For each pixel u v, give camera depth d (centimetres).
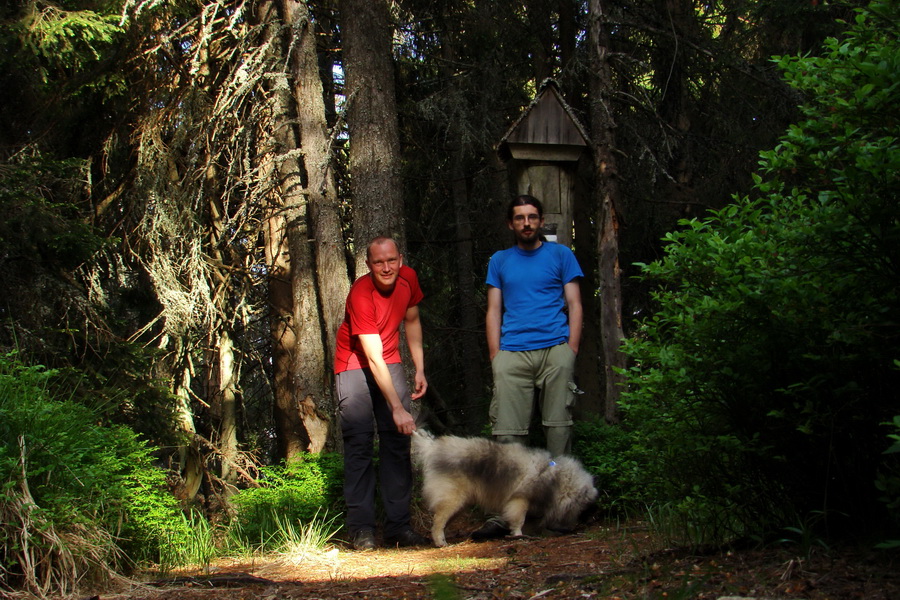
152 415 781
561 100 678
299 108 930
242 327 1154
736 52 1061
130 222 1012
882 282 286
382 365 538
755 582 269
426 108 1034
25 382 423
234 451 1108
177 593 370
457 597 161
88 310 759
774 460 332
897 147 265
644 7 1100
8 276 738
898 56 260
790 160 313
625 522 568
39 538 368
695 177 1130
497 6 1080
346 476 568
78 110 969
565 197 681
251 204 1004
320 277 907
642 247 1187
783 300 305
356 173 835
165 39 899
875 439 305
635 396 364
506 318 582
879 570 261
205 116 951
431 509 548
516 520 544
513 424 577
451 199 1382
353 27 841
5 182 731
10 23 790
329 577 429
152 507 497
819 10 880
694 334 332
